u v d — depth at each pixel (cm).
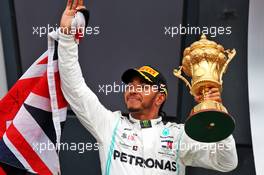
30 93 1717
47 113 1720
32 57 2105
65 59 1593
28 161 1709
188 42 2081
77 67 1612
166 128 1670
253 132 2023
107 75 2094
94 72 2095
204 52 1652
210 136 1569
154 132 1658
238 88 2098
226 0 2091
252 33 2062
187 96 2078
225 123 1534
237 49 2092
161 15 2086
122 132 1652
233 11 2088
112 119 1673
